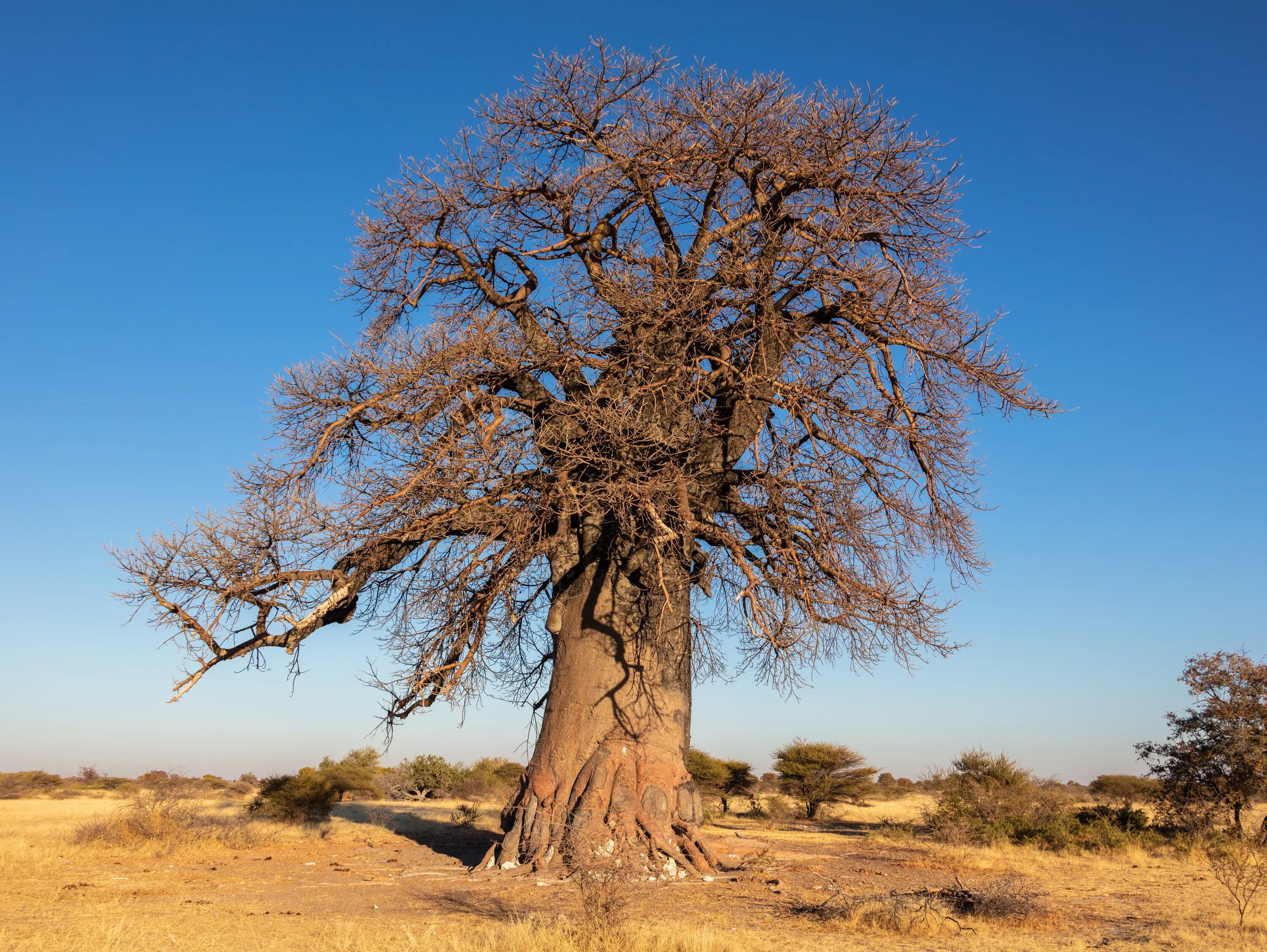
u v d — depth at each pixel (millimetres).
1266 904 11406
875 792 36156
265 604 11859
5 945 7125
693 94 14320
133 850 15586
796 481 12867
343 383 14180
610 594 13266
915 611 12922
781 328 13602
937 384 14898
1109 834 19141
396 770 38688
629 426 12258
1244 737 20688
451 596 12156
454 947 7230
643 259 13930
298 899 10703
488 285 15352
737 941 7941
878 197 14016
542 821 12281
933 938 8820
